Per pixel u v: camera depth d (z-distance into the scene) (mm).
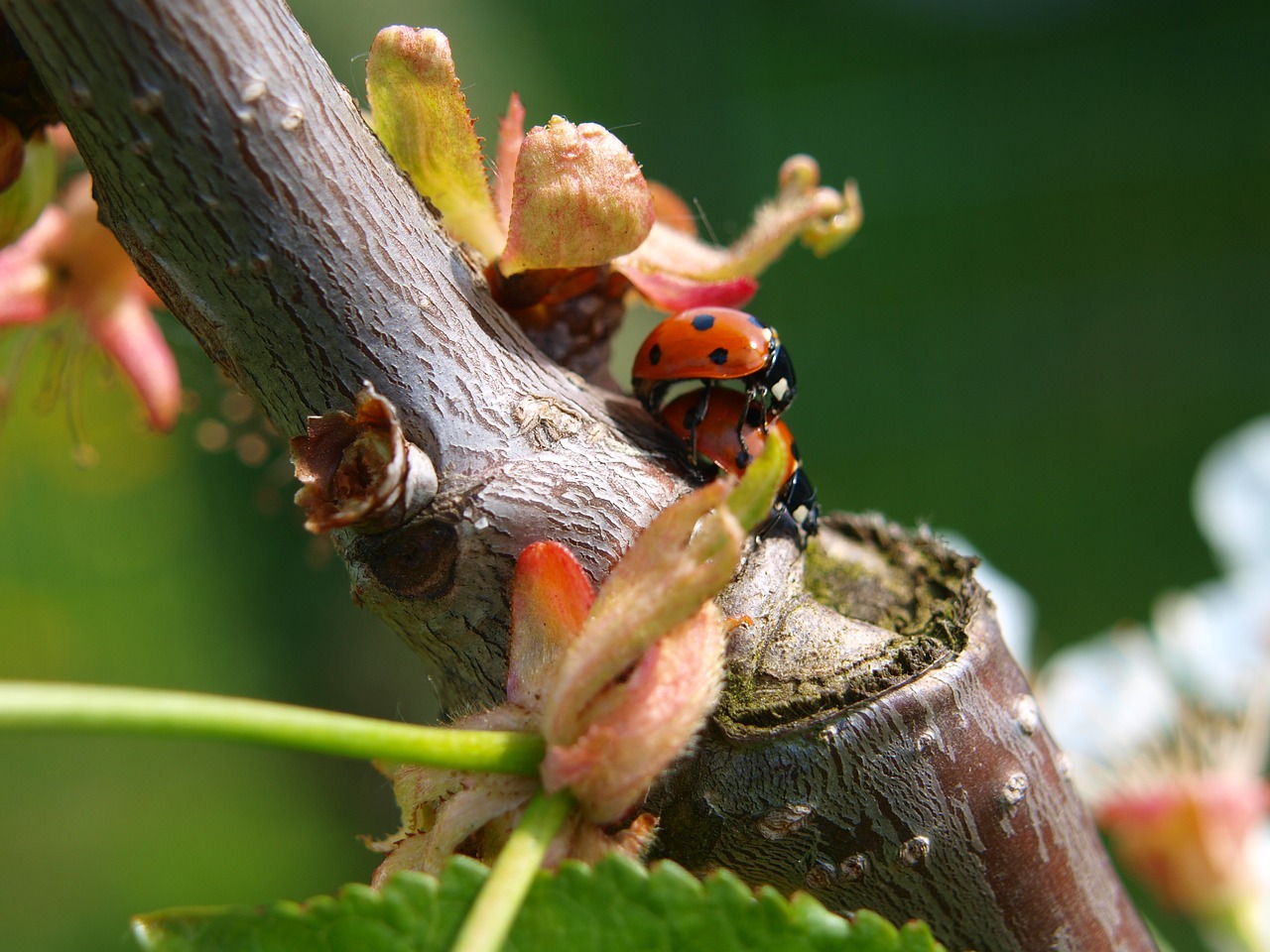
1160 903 212
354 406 119
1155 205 913
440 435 119
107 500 513
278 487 172
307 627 480
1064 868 126
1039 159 944
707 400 128
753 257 129
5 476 499
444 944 113
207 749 541
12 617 517
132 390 151
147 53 113
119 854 498
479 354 121
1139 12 1094
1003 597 191
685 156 699
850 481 758
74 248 148
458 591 120
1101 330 842
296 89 116
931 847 122
